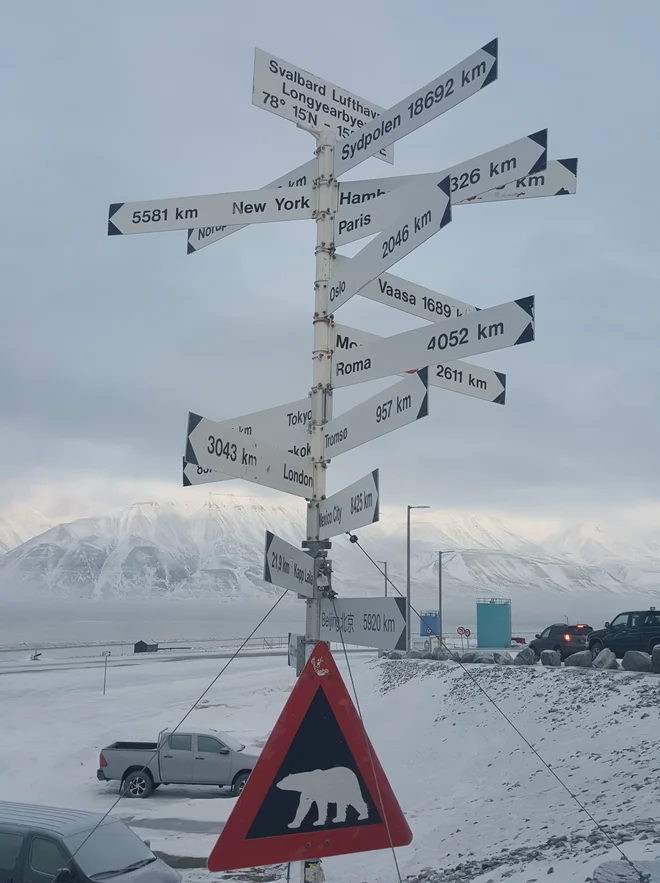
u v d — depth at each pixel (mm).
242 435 4117
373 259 4371
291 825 3453
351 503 3832
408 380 3666
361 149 5004
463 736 17000
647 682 16375
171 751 16844
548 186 4914
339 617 3881
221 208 5336
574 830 9211
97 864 8312
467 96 4266
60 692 34625
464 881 8062
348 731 3631
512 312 3807
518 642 59344
